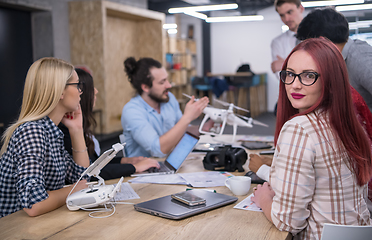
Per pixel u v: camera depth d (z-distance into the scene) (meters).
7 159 1.27
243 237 0.97
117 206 1.25
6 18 5.33
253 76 8.74
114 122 7.05
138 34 7.86
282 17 2.88
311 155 0.95
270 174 1.09
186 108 2.08
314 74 0.99
